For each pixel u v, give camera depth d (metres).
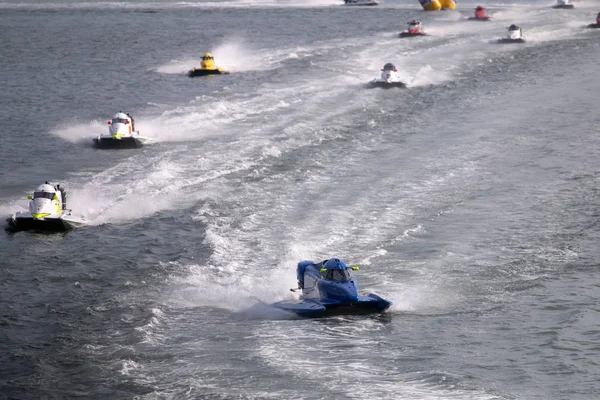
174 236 130.62
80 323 98.38
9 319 99.62
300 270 108.12
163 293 108.12
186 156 179.50
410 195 149.00
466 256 120.44
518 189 152.00
